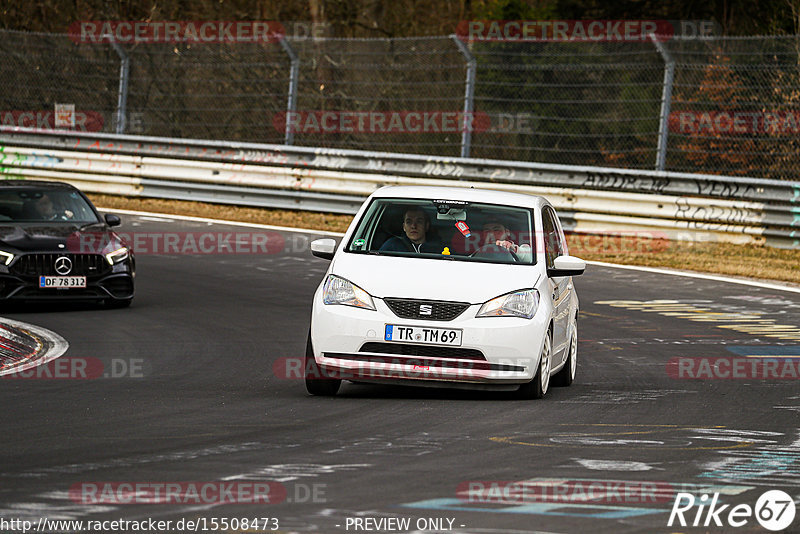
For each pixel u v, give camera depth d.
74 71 115.19
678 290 59.47
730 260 69.50
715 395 35.03
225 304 52.62
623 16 113.19
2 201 53.12
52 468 23.58
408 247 35.31
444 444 26.69
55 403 31.44
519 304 33.06
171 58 115.62
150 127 114.31
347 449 25.95
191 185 88.94
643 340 46.06
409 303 32.72
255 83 114.81
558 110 98.81
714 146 83.81
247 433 27.66
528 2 119.56
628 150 87.88
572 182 79.81
